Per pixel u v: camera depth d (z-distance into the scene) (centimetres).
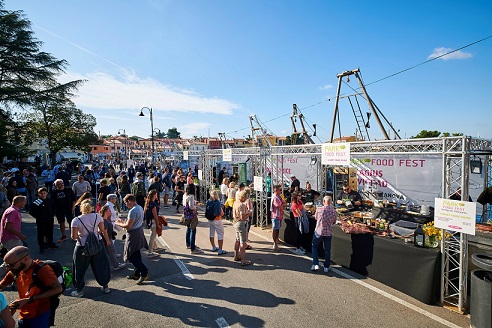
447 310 422
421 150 518
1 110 2233
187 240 723
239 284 510
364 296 465
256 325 383
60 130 3412
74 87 2608
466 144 422
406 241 495
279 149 917
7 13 2297
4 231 489
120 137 10869
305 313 412
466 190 420
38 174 2417
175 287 499
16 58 2272
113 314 412
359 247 559
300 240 707
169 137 12075
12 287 477
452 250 439
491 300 343
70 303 443
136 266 509
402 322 389
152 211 639
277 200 705
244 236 604
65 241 762
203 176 1509
